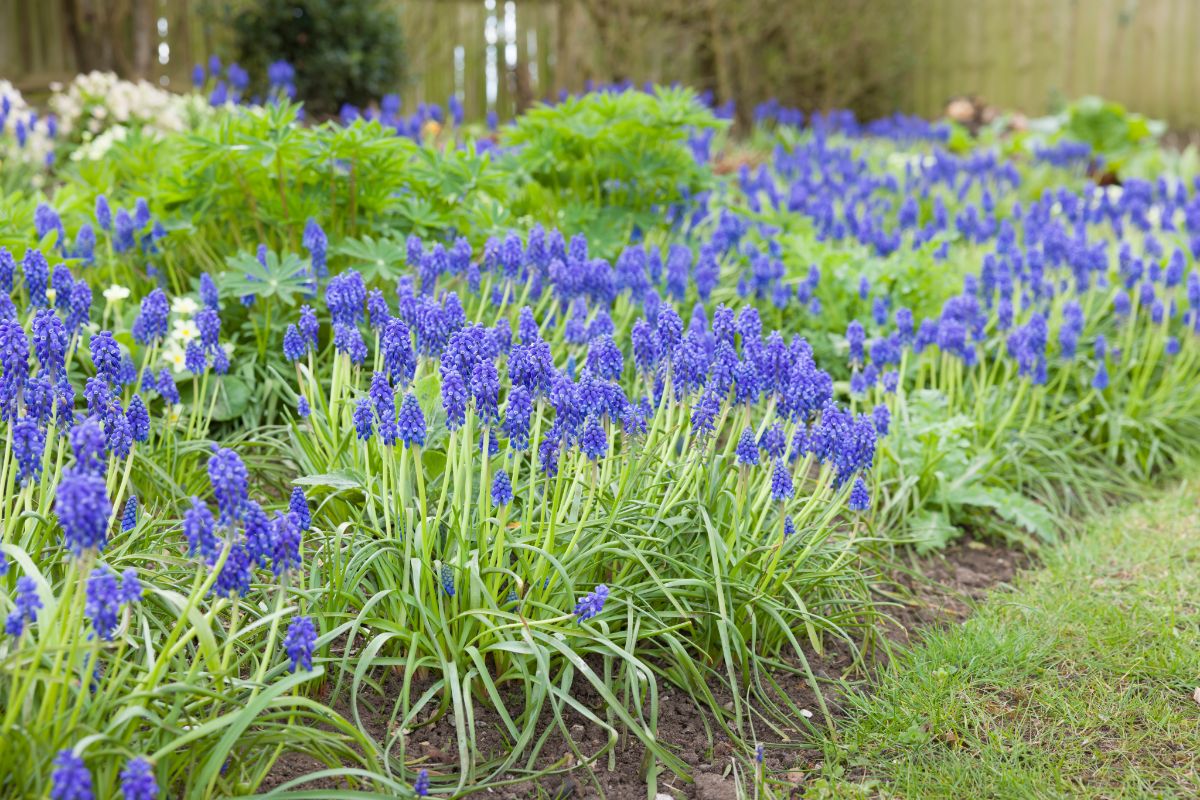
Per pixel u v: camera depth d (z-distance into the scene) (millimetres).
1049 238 6254
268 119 4953
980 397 5254
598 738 3102
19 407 2789
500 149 7289
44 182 7117
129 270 5074
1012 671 3559
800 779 3004
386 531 3248
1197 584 4199
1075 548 4648
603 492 3354
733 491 3662
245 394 4496
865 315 5957
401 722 3031
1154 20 15914
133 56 12758
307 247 4668
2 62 12312
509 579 3199
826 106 16406
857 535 4289
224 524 2396
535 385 3107
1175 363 5957
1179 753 3104
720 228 6086
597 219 6113
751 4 15383
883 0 16578
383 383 2998
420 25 13883
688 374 3432
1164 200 8008
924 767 3035
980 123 14711
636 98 6309
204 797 2391
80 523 2162
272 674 2680
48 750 2229
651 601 3369
